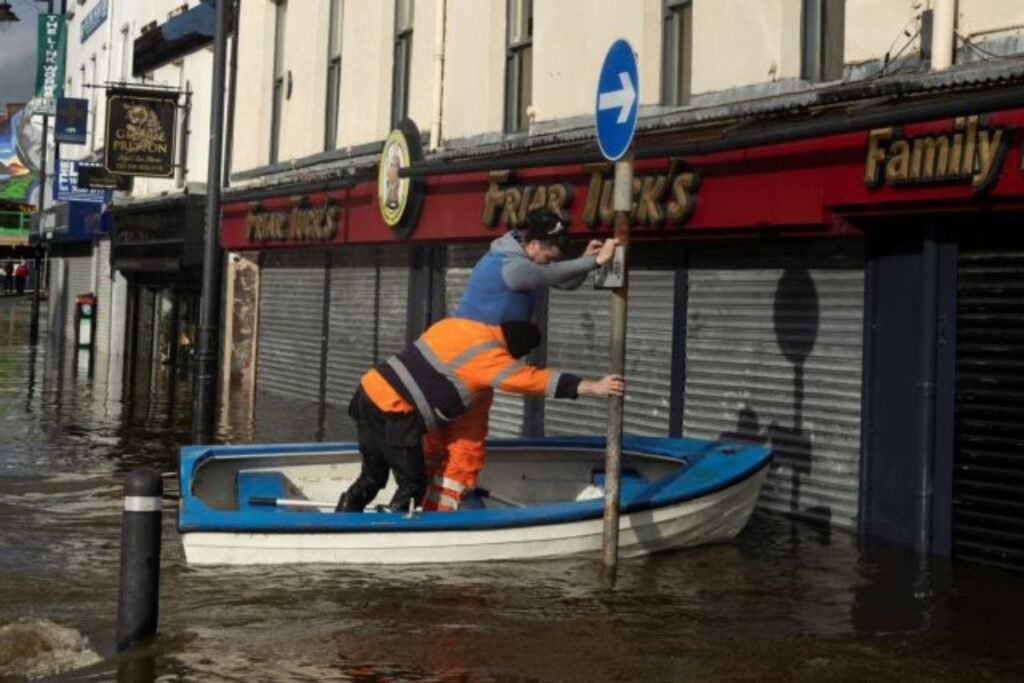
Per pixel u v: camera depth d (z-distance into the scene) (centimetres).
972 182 743
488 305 717
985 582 734
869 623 632
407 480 727
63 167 3319
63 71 4022
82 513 894
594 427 1168
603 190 1077
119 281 2931
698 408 1037
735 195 937
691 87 1059
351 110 1734
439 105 1469
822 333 918
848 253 896
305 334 1853
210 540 679
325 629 593
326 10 1838
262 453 853
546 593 665
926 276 819
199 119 2350
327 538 688
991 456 781
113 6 3186
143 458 1196
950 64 806
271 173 1956
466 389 718
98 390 1958
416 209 1420
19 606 638
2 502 936
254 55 2062
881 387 862
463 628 601
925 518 818
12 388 1966
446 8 1471
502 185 1245
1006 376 773
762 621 629
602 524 727
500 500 830
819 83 930
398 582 674
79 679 521
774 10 966
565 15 1238
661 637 596
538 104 1278
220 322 2084
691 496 751
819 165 857
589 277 1170
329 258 1777
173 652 558
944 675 548
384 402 724
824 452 914
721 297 1015
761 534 866
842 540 851
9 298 6419
